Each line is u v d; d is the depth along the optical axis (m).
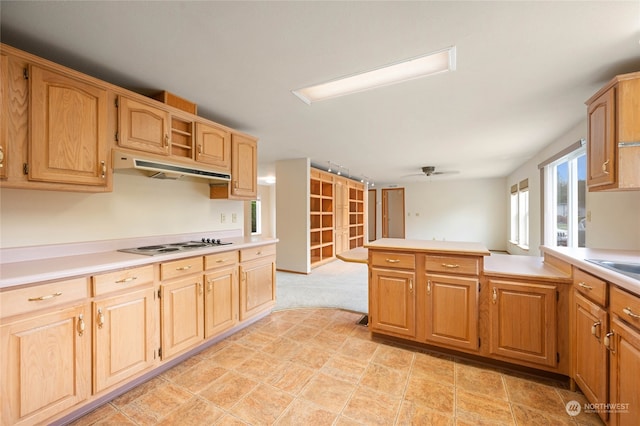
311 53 1.76
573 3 1.32
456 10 1.38
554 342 1.92
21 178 1.54
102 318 1.67
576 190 3.65
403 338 2.46
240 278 2.72
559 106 2.62
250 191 3.19
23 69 1.54
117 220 2.31
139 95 2.08
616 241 2.45
